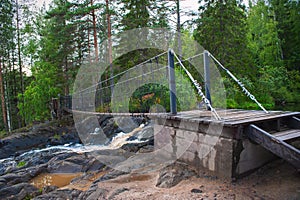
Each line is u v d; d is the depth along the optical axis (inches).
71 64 490.0
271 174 98.8
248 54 404.2
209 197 84.2
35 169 180.9
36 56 556.1
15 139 341.7
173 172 111.2
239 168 98.3
